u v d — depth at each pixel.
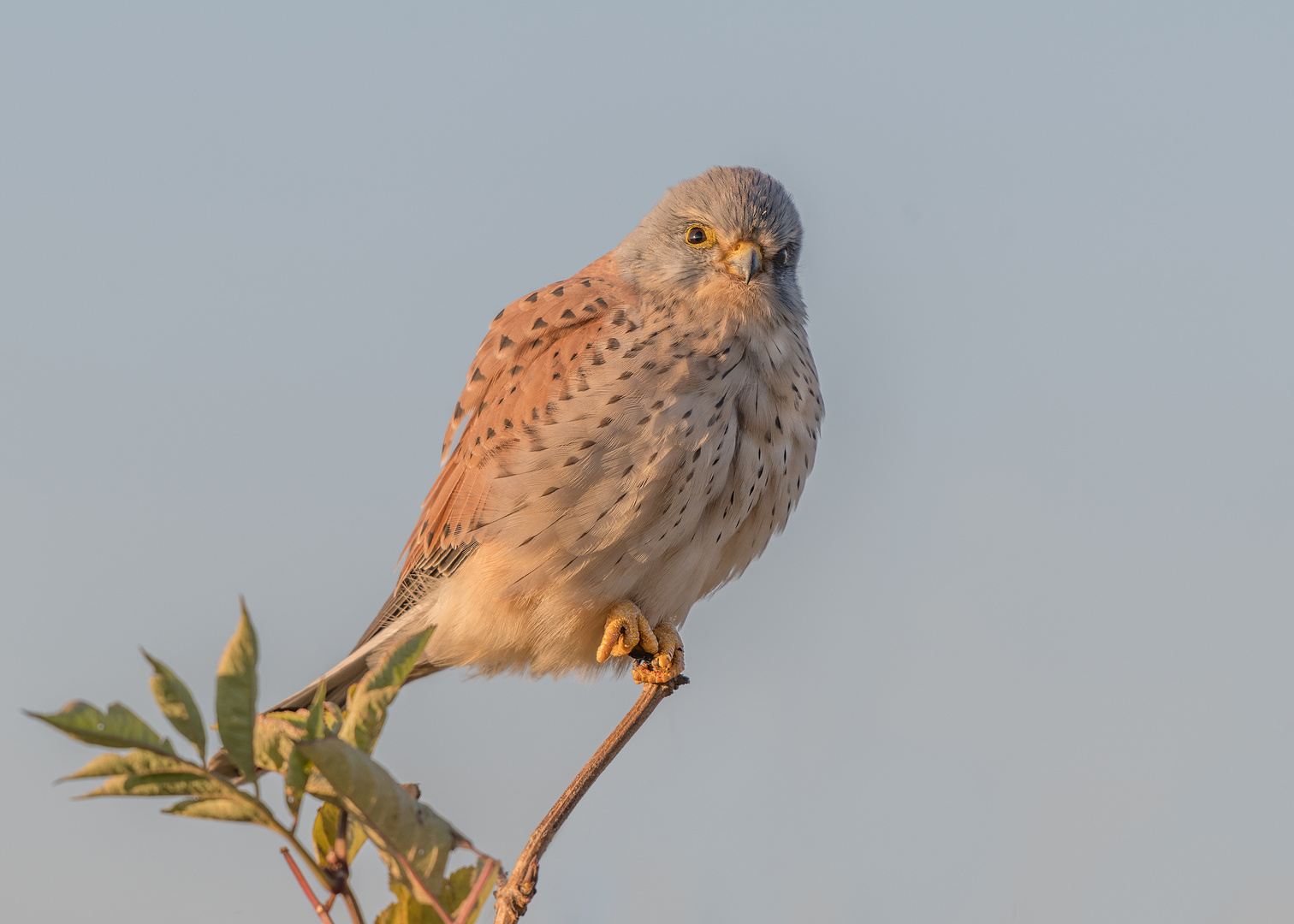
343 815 3.79
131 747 3.24
